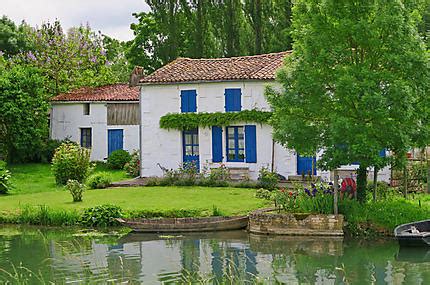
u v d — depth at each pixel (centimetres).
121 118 4075
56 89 4638
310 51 1994
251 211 2241
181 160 3288
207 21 4628
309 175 2931
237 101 3150
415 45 1931
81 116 4134
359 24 1911
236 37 4556
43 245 1920
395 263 1602
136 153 3691
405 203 2120
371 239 1914
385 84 1923
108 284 1424
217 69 3312
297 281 1432
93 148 4103
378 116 1897
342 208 2030
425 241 1739
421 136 1975
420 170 2683
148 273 1527
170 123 3272
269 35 4469
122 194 2758
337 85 1902
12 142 3866
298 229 2008
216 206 2364
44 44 4788
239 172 3097
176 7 4728
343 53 1953
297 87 2003
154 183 3067
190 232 2122
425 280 1430
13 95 3831
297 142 2027
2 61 4462
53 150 3972
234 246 1855
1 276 1539
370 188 2361
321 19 1991
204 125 3206
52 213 2312
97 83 4794
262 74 3100
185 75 3284
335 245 1841
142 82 3322
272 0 4462
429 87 1941
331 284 1403
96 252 1802
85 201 2581
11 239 2036
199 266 1595
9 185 3011
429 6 2875
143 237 2045
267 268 1562
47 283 1451
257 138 3108
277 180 2917
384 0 1916
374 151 1905
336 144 1953
